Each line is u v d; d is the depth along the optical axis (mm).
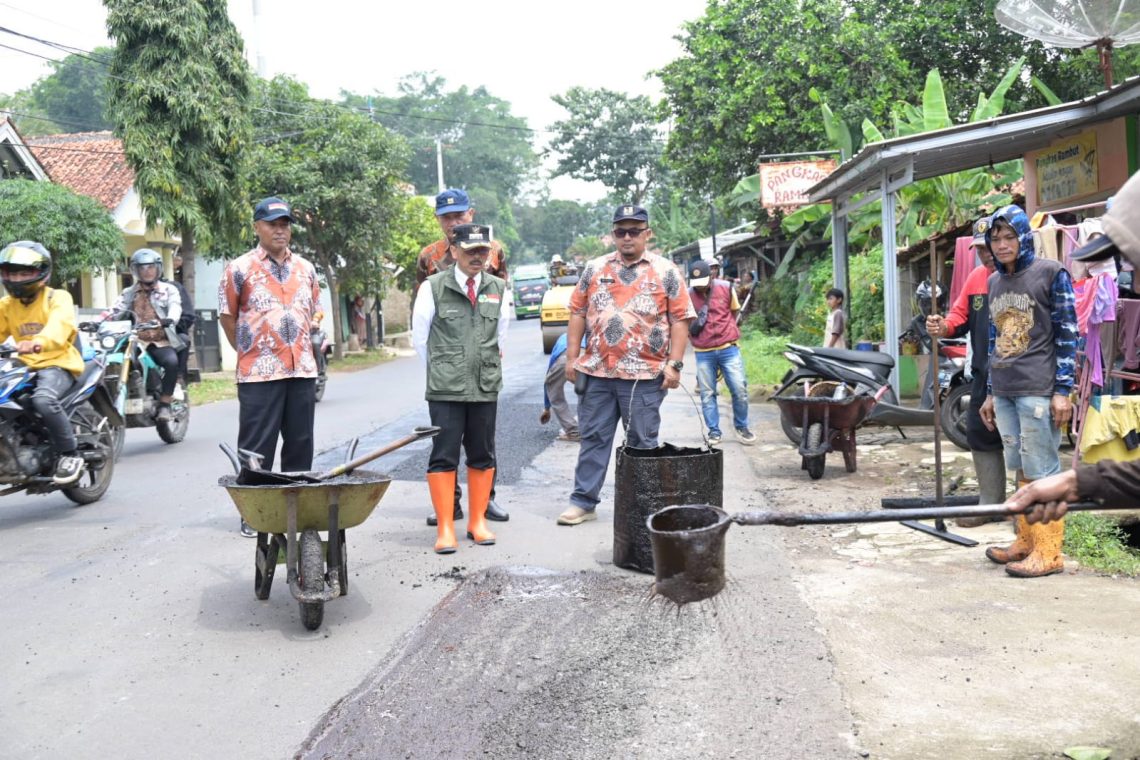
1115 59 20328
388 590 5391
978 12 22875
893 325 10656
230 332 6352
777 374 15766
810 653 4254
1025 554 5422
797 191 19453
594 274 6531
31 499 8094
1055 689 3814
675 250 45125
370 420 12617
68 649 4605
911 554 5762
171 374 10656
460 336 6105
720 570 3137
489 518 6895
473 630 4727
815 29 23047
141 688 4133
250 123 20797
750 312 28406
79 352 7824
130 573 5848
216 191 20078
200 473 9141
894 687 3893
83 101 51312
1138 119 9273
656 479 5492
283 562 5539
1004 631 4430
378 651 4504
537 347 27578
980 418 6211
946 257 12945
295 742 3619
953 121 22219
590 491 6707
